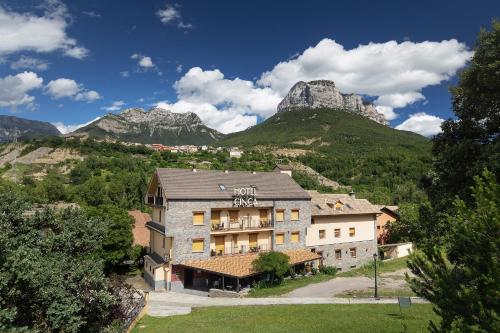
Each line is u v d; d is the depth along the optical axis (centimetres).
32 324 1488
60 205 7400
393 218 6612
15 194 1947
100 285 1742
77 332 1667
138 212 6762
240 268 3997
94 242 2044
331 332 2180
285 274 4450
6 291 1371
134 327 2517
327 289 3806
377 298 3309
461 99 2342
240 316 2717
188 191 4244
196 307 3316
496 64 1947
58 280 1548
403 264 4959
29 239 1814
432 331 1090
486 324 934
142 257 5403
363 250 5381
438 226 2473
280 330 2267
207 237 4234
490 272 960
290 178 5247
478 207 1081
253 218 4647
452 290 1027
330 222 5147
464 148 2188
